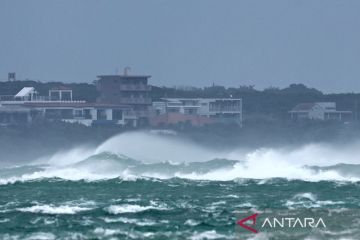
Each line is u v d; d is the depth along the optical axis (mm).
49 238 199875
